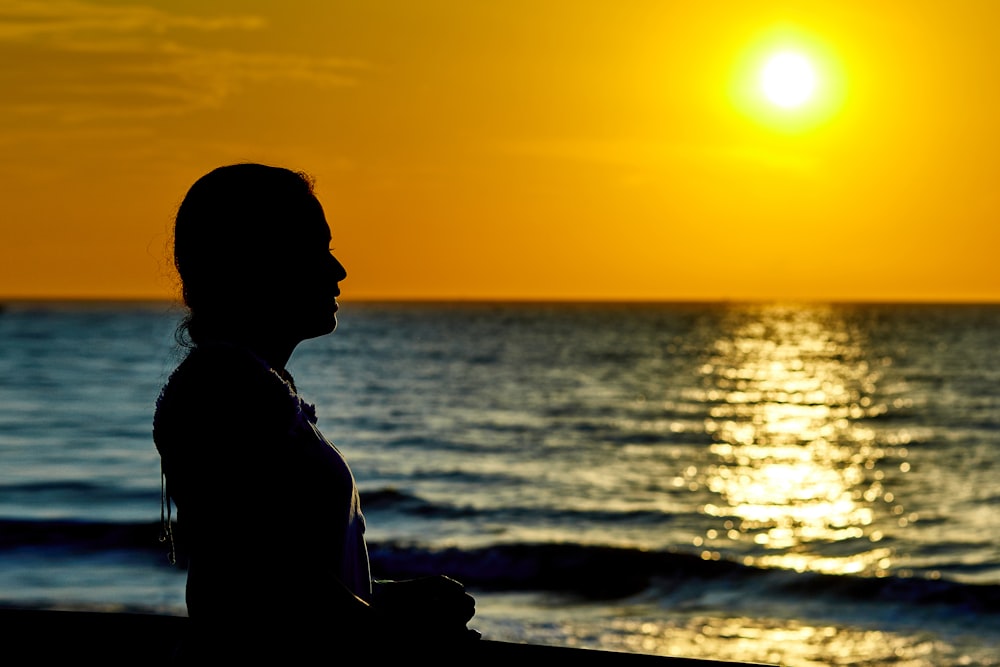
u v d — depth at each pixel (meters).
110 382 56.84
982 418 43.00
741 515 21.39
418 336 121.12
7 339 106.19
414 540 17.75
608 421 41.66
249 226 1.71
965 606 13.29
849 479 27.05
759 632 12.24
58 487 23.41
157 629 3.24
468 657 1.71
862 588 14.04
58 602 12.68
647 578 14.65
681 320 183.12
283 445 1.58
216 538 1.52
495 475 26.88
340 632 1.51
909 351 92.75
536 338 117.06
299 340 1.79
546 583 14.52
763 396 53.84
